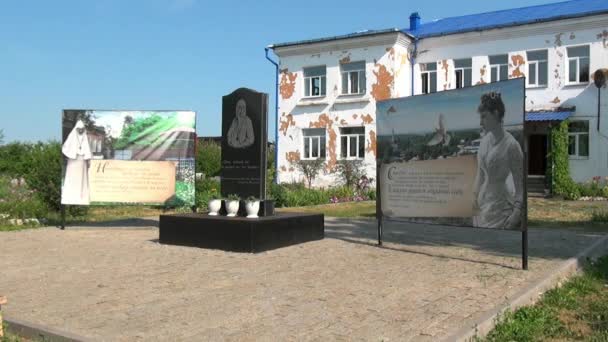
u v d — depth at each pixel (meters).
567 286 6.71
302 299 5.81
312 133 26.45
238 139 10.09
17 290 6.34
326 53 25.78
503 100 7.53
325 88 26.09
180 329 4.79
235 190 10.09
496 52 23.08
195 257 8.48
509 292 6.06
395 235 11.26
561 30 21.72
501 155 7.59
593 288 6.57
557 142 20.94
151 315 5.24
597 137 21.11
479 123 7.88
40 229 12.28
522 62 22.53
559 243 9.98
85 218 14.95
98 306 5.59
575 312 5.58
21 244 9.97
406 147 9.00
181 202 11.72
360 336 4.54
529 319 5.17
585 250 8.91
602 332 4.89
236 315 5.21
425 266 7.71
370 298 5.83
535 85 22.36
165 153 11.70
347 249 9.29
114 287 6.45
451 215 8.26
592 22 21.03
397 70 24.23
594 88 21.19
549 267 7.49
